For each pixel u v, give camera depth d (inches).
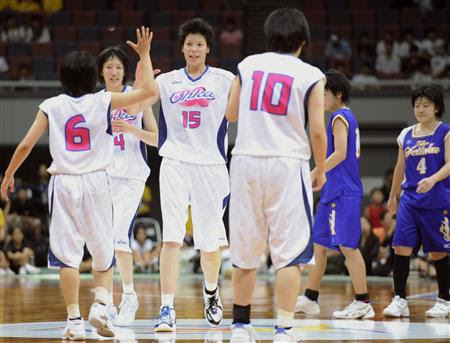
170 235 628.7
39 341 553.6
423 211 749.3
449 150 741.3
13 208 1630.2
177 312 791.1
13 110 1828.2
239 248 496.1
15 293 1057.5
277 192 485.4
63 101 558.6
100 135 557.6
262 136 488.7
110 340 557.3
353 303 739.4
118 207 704.4
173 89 657.0
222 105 656.4
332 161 734.5
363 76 1931.6
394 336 590.9
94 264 562.6
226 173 663.1
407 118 1831.9
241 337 498.9
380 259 1448.1
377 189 1528.1
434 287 1217.4
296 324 677.9
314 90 488.7
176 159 648.4
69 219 550.9
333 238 741.9
